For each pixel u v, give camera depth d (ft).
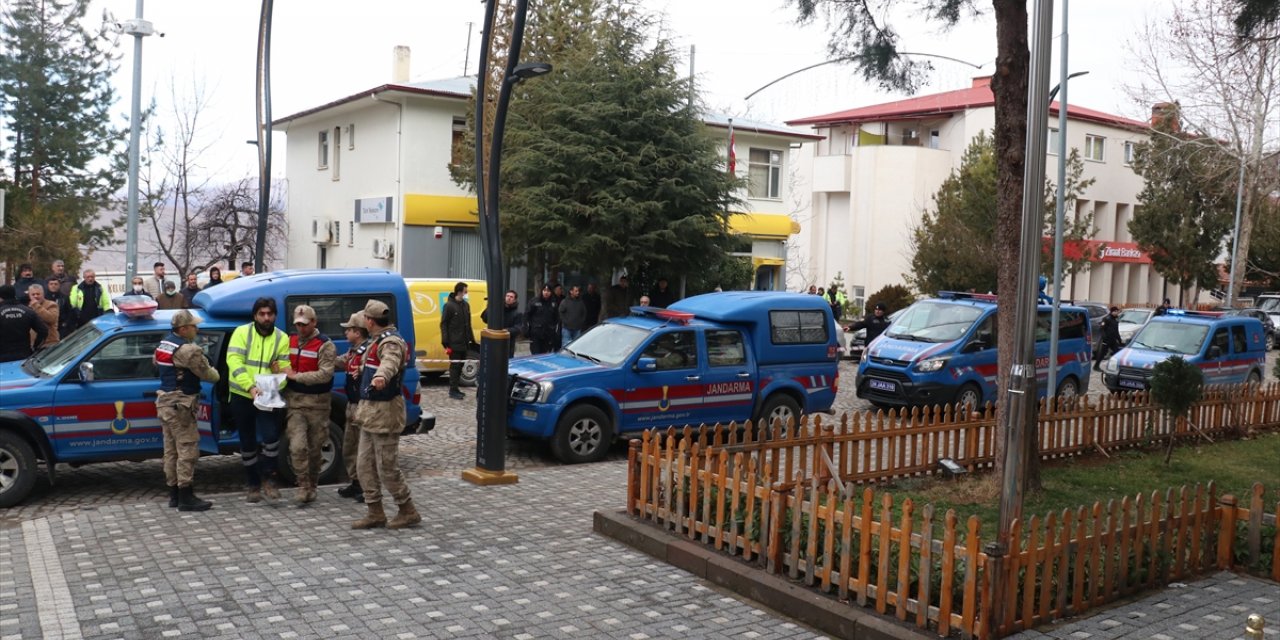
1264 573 24.04
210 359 31.27
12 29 101.71
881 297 112.47
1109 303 164.35
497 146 32.17
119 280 90.53
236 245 107.65
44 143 102.83
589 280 91.81
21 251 89.76
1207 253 139.33
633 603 21.39
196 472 34.42
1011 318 31.63
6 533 26.02
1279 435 48.91
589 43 79.15
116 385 30.07
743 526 23.52
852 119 147.95
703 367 40.86
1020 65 30.91
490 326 33.12
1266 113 87.45
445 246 94.73
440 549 25.09
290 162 120.37
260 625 19.53
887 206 139.64
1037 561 19.76
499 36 83.51
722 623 20.36
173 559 23.73
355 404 29.63
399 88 90.12
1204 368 64.08
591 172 74.64
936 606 19.20
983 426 36.04
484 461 33.06
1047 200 112.27
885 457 37.06
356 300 34.81
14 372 30.60
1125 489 34.68
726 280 96.32
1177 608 21.31
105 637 18.74
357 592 21.63
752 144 112.47
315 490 30.32
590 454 38.04
